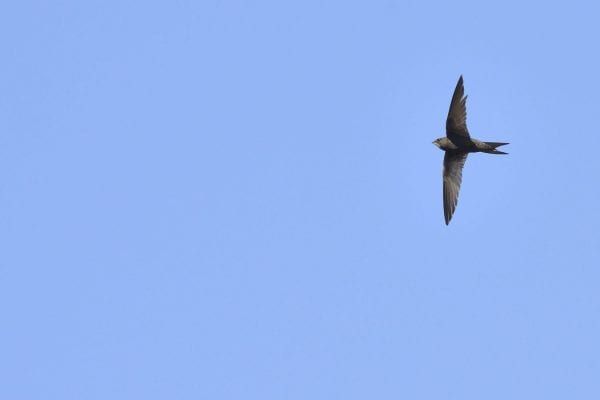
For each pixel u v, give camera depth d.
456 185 41.47
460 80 40.84
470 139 41.09
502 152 41.16
